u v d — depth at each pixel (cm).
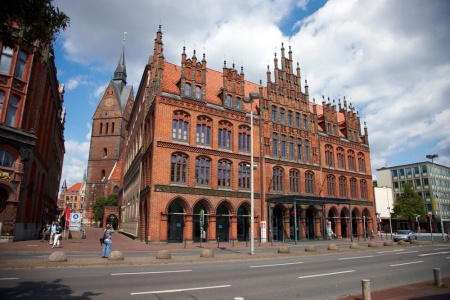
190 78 3719
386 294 1013
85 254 2177
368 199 5488
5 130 2797
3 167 2802
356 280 1302
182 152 3462
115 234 5966
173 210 3472
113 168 9525
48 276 1259
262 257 2134
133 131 5644
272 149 4253
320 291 1080
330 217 4775
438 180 8919
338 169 5078
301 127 4703
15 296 917
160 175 3278
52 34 852
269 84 4441
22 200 3052
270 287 1134
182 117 3559
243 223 3884
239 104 4072
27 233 3444
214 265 1725
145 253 2356
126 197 5953
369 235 5319
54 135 5381
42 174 4262
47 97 4119
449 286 1151
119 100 10606
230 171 3812
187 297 958
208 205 3534
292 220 4309
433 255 2369
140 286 1104
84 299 909
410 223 8562
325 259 2083
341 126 5625
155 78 3716
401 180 9219
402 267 1708
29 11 782
